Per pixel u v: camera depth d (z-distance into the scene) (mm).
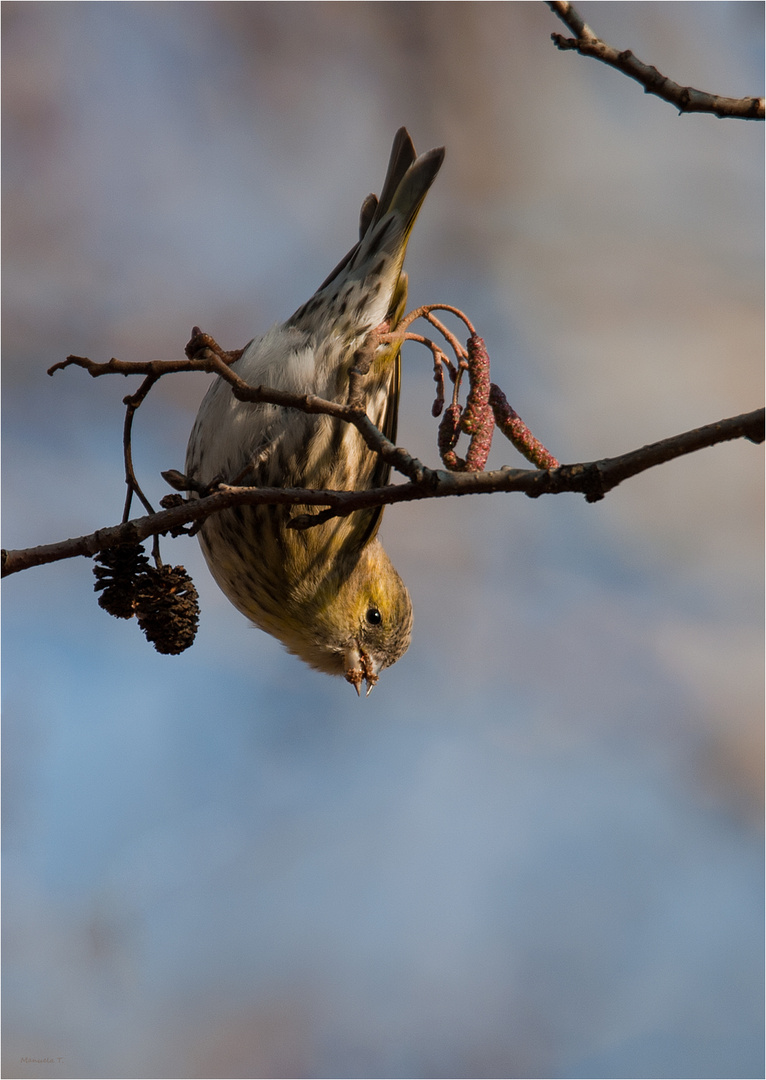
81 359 5742
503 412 6316
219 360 5625
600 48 5609
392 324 8414
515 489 5227
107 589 6051
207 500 5379
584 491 5180
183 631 6090
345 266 8352
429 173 8180
